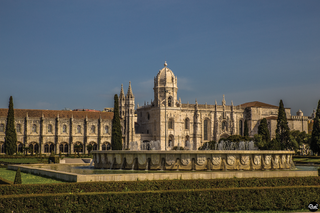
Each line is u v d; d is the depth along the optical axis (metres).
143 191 35.53
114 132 143.50
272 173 46.03
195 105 171.25
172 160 54.66
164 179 39.53
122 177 39.81
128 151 57.25
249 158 57.81
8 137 125.75
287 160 64.00
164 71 168.50
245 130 163.12
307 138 154.75
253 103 189.25
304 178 43.78
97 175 39.47
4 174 56.94
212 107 174.38
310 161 92.56
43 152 145.50
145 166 56.09
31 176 51.88
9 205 32.03
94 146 154.88
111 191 36.88
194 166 54.59
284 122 138.25
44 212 32.78
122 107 169.25
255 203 37.78
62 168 63.88
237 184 40.66
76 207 33.50
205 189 37.16
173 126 164.38
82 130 153.12
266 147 125.00
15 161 94.50
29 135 144.25
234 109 179.00
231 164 55.62
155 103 169.38
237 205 37.31
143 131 177.38
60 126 149.88
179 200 35.94
